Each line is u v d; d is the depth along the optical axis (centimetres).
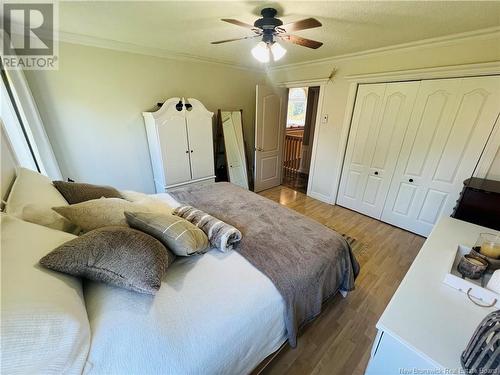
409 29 200
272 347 116
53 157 232
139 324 83
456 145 237
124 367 71
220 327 89
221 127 371
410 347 71
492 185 202
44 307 64
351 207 353
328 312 171
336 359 139
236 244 142
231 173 396
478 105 217
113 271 86
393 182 295
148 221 117
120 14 178
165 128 281
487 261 98
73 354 66
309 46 191
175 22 195
